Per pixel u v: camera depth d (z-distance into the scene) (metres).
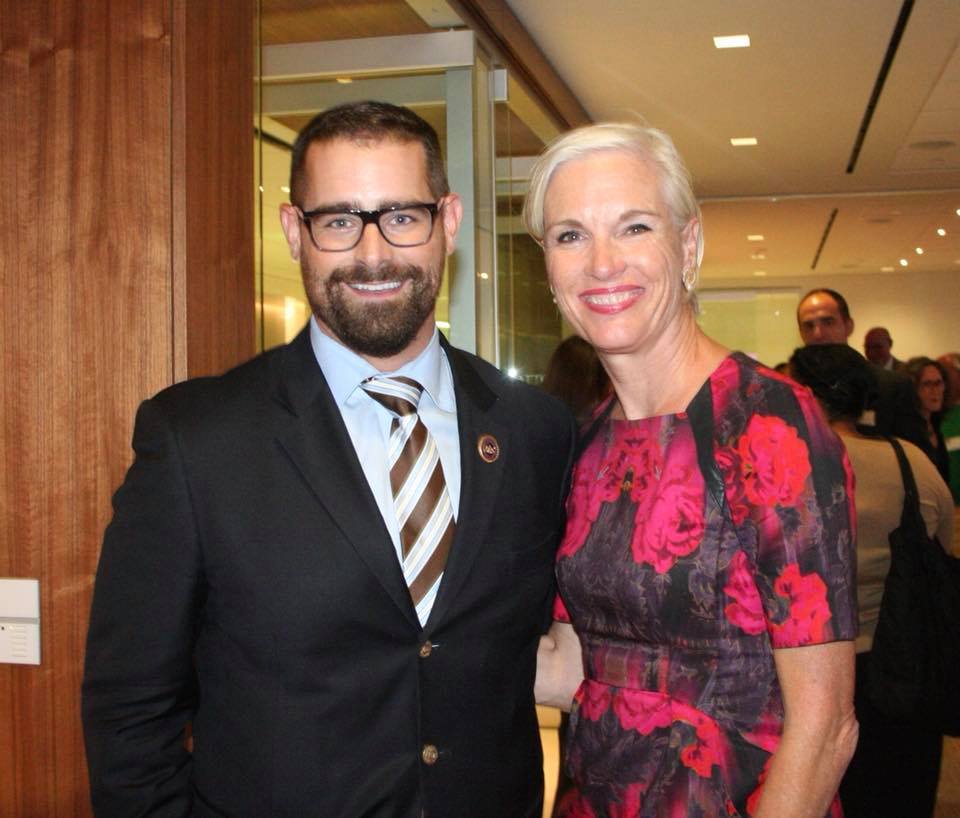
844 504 1.43
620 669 1.60
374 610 1.47
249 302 2.03
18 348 1.86
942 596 2.39
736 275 16.33
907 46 5.73
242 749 1.45
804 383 2.68
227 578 1.46
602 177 1.60
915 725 2.38
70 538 1.84
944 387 7.09
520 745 1.62
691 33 5.53
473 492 1.58
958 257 14.55
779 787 1.40
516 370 4.95
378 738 1.47
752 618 1.48
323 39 4.13
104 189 1.83
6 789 1.86
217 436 1.49
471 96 4.34
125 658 1.45
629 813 1.54
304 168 1.54
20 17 1.85
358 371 1.59
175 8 1.80
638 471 1.62
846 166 8.89
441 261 1.58
